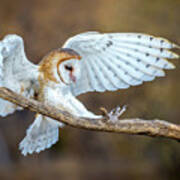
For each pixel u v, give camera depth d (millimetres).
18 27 20062
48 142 7035
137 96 18344
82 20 19641
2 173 20469
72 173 20625
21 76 6426
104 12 19547
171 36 19562
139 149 19609
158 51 6707
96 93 18250
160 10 19750
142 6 19703
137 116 18297
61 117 5914
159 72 6805
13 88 6469
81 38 6648
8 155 21359
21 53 6086
